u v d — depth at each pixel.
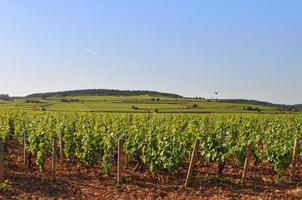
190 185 15.96
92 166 18.92
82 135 20.69
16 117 33.91
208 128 25.75
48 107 83.12
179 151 17.11
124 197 14.39
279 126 29.17
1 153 15.36
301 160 21.47
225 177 17.33
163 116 40.75
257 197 14.38
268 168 19.66
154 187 15.69
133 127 23.31
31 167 18.98
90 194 14.69
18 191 14.66
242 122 32.59
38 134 20.22
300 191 15.12
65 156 21.81
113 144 19.17
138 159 18.50
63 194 14.59
